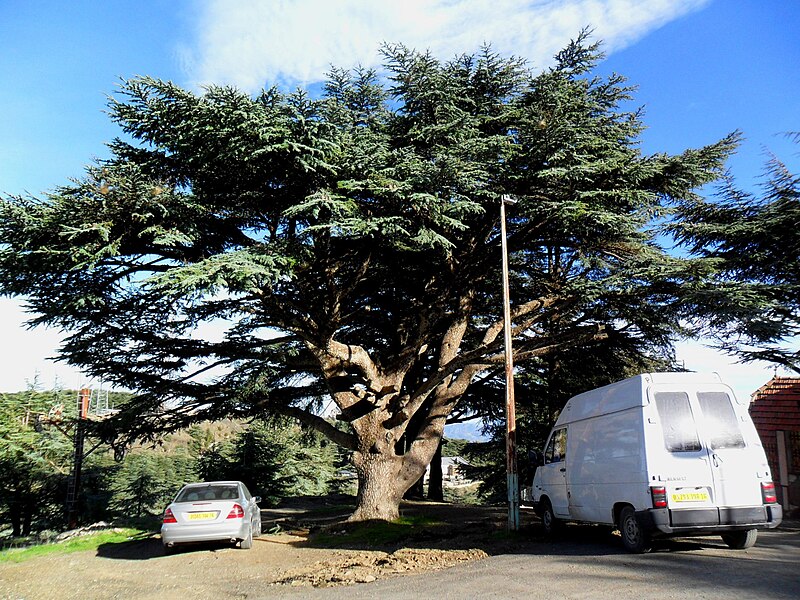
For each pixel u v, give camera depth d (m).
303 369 18.22
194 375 17.17
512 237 15.88
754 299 12.57
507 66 16.12
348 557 11.23
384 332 19.89
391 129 15.36
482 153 13.33
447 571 8.91
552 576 7.75
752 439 9.28
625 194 13.62
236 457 32.94
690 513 8.75
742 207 16.95
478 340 21.16
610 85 16.11
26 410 33.91
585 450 11.17
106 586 9.71
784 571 7.39
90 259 11.67
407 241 14.24
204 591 8.95
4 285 13.06
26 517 31.97
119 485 42.84
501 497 30.48
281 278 13.16
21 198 11.80
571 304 15.44
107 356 15.90
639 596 6.41
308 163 12.03
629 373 21.19
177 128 12.43
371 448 16.67
